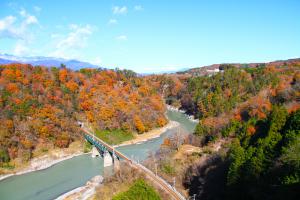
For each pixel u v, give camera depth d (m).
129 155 121.69
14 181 96.81
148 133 158.88
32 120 123.31
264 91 159.88
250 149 66.75
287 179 50.56
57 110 135.88
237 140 86.44
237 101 174.62
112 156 116.38
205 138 119.00
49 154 117.88
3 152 104.94
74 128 136.12
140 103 173.88
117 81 186.38
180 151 106.00
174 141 114.56
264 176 58.19
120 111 157.12
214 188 72.25
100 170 107.44
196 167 85.94
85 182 95.38
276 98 129.62
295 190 48.34
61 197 83.56
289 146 57.25
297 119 64.62
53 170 107.75
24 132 116.88
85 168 109.94
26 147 112.94
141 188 75.06
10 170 102.94
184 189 80.44
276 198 50.94
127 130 151.75
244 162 65.38
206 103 187.62
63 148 125.19
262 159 61.41
